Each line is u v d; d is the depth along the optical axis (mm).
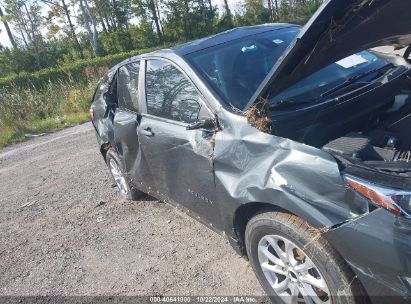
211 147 2951
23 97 14852
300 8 42094
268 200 2482
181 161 3340
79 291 3672
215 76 3268
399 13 2455
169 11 46875
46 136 11039
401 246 1960
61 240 4699
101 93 5258
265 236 2664
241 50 3551
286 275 2643
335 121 2975
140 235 4367
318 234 2256
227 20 48094
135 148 4145
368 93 3033
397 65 3555
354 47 2725
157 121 3670
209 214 3275
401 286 2029
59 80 18125
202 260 3658
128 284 3592
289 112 2857
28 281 4035
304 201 2297
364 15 2389
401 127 2949
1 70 44000
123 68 4613
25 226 5340
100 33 50781
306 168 2324
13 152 9875
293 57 2480
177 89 3447
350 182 2137
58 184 6648
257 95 2695
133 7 46938
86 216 5172
